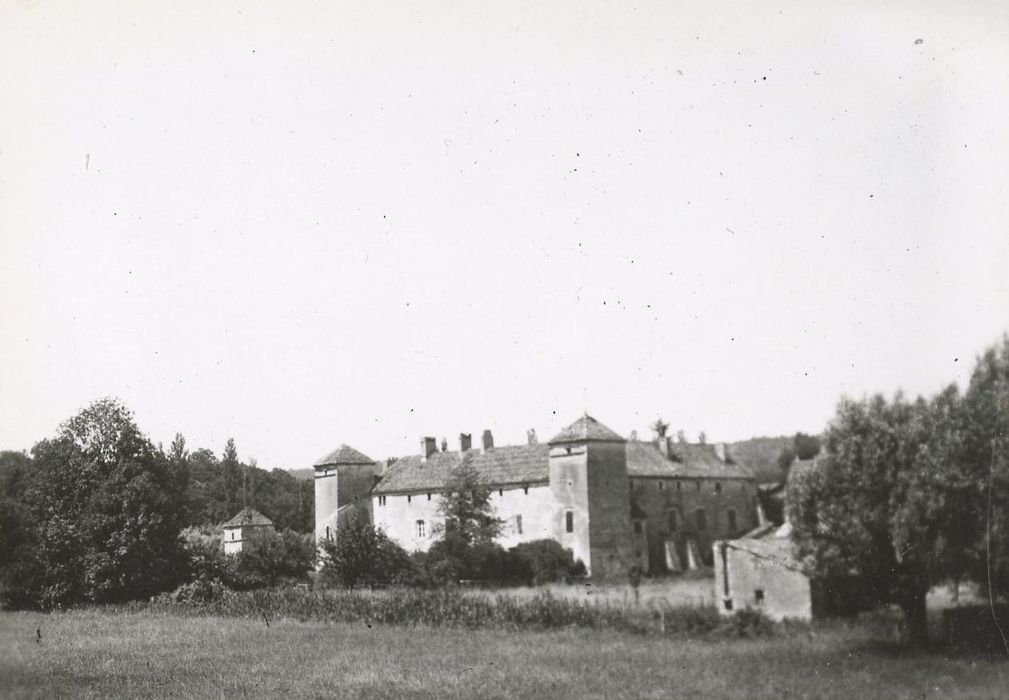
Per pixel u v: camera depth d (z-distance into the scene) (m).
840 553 25.72
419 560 44.81
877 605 25.33
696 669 22.58
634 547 41.44
